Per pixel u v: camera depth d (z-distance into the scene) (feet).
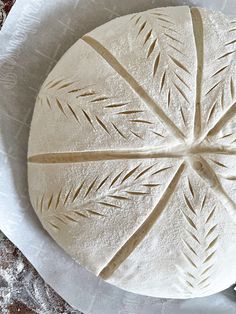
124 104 0.74
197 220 0.74
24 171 0.83
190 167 0.74
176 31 0.77
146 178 0.73
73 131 0.75
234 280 0.82
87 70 0.76
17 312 0.86
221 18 0.80
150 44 0.76
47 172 0.77
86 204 0.74
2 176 0.82
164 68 0.75
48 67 0.85
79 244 0.76
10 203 0.83
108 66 0.76
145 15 0.79
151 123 0.74
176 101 0.74
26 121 0.84
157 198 0.73
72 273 0.86
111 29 0.79
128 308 0.88
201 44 0.77
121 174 0.73
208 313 0.89
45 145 0.77
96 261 0.77
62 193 0.75
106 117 0.74
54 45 0.84
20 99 0.83
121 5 0.86
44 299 0.87
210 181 0.75
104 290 0.87
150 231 0.74
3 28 0.81
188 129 0.74
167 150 0.74
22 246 0.83
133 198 0.73
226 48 0.77
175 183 0.74
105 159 0.74
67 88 0.76
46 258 0.85
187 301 0.89
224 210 0.74
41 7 0.83
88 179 0.74
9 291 0.86
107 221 0.74
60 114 0.76
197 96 0.75
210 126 0.74
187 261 0.75
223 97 0.75
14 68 0.83
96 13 0.86
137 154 0.74
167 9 0.81
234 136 0.74
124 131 0.73
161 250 0.75
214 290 0.81
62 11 0.84
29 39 0.83
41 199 0.78
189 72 0.75
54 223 0.78
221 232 0.75
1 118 0.83
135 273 0.76
